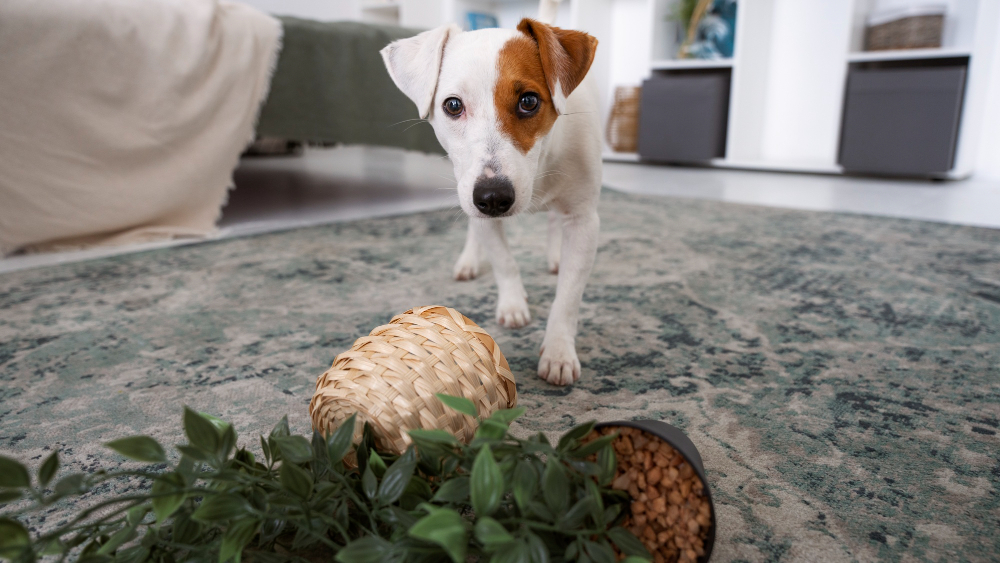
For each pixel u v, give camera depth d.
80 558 0.55
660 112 4.21
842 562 0.66
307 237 2.28
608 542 0.61
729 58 4.06
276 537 0.68
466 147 1.01
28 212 1.94
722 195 3.11
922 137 3.32
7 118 1.87
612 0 4.69
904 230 2.23
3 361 1.22
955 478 0.80
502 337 1.32
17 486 0.48
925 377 1.10
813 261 1.86
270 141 5.06
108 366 1.19
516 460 0.60
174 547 0.61
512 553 0.51
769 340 1.27
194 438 0.57
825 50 4.02
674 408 0.99
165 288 1.69
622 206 2.80
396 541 0.56
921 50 3.33
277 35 2.36
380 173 4.18
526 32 1.04
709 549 0.60
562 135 1.11
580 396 1.04
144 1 2.10
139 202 2.13
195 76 2.17
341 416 0.75
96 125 2.00
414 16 4.54
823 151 4.17
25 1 1.84
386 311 1.49
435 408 0.72
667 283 1.67
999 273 1.70
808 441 0.89
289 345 1.28
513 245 2.17
